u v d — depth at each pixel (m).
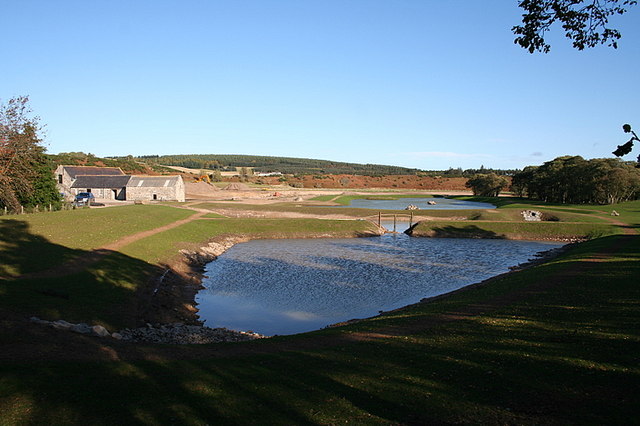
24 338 15.31
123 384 11.96
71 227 41.47
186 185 139.62
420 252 52.41
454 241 62.75
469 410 10.16
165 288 31.38
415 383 11.95
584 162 115.06
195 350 16.14
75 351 14.56
